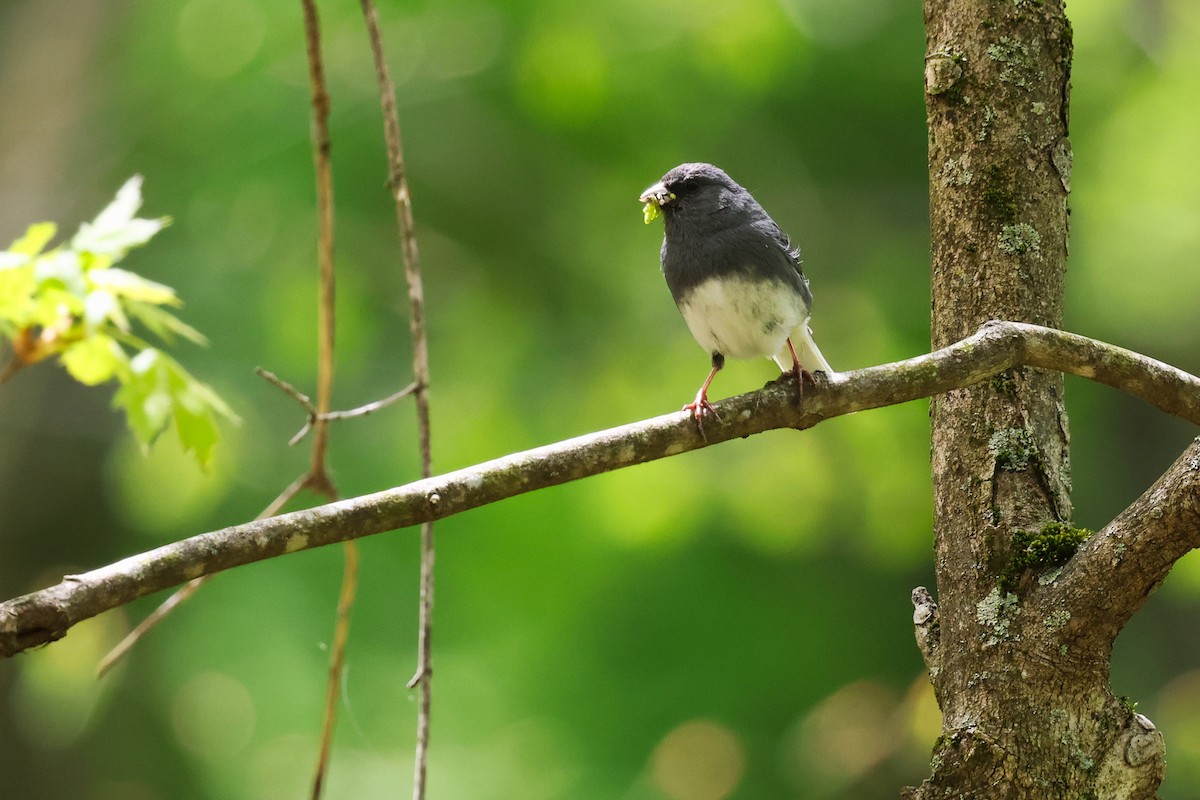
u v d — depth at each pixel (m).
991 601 4.36
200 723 15.98
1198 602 15.59
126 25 14.86
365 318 14.19
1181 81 14.71
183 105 14.91
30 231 5.11
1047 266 4.69
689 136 14.53
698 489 13.65
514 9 14.26
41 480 15.43
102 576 3.53
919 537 13.77
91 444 15.77
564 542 14.88
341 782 15.24
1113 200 14.41
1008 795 4.16
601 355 14.39
